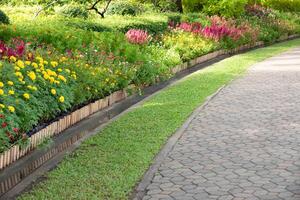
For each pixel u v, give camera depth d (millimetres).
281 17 32625
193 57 17047
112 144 8562
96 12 19109
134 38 14727
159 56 14875
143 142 8695
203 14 24312
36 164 7633
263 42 25422
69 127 8922
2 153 7039
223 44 20438
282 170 7637
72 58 10539
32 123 7633
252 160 8039
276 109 10977
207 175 7508
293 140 8938
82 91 9305
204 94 12328
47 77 8367
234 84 13695
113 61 11773
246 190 7027
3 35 11648
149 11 22422
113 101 10844
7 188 6988
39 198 6719
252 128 9648
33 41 11430
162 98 11844
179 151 8445
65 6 18359
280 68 16625
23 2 22453
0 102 7297
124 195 6836
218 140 8977
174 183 7262
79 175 7363
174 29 18859
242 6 27141
